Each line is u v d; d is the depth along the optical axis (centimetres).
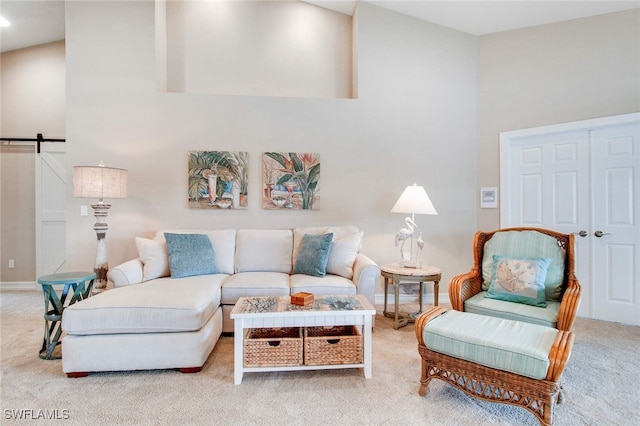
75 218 357
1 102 449
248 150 371
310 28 411
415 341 275
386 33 388
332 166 380
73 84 355
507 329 181
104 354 211
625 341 271
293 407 182
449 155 395
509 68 375
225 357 243
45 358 240
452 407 182
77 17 356
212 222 367
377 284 390
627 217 311
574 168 338
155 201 361
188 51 395
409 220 339
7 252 450
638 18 306
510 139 376
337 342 212
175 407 181
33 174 451
